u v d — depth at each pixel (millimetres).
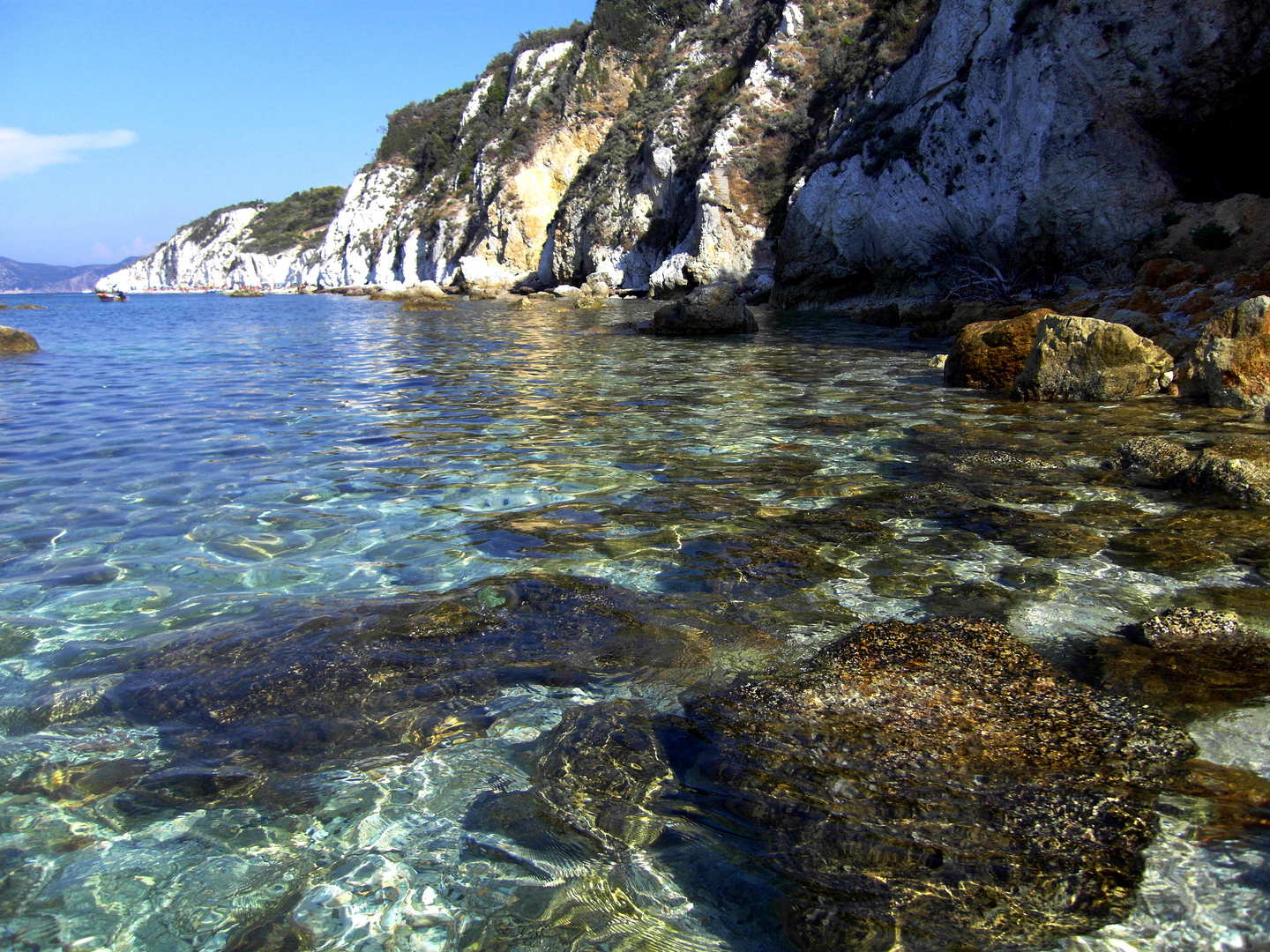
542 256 49719
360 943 2088
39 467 6820
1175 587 4074
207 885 2293
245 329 24875
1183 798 2449
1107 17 19375
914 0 29031
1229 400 8602
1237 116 17906
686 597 4066
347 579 4398
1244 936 1976
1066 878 2152
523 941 2102
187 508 5684
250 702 3174
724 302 18516
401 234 63125
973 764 2617
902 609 3904
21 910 2199
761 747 2773
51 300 74125
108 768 2811
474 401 9961
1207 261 15961
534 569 4449
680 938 2084
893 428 7898
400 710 3117
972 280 22984
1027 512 5250
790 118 32812
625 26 51406
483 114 60531
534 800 2625
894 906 2100
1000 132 21656
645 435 7793
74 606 4094
